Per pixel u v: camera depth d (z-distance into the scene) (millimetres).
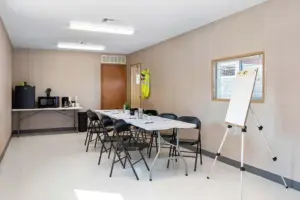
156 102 7332
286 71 3615
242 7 4199
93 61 8969
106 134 5059
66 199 3184
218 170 4344
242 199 3184
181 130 5914
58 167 4523
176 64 6316
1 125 4906
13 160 4969
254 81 3414
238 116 3537
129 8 4227
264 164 3961
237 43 4465
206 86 5266
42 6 4109
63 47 7938
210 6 4145
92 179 3912
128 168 4469
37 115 8258
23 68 8070
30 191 3430
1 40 4875
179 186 3629
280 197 3256
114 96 9281
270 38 3852
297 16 3461
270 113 3852
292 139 3543
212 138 5113
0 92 4758
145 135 5793
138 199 3188
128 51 8766
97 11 4379
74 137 7461
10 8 4191
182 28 5539
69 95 8672
